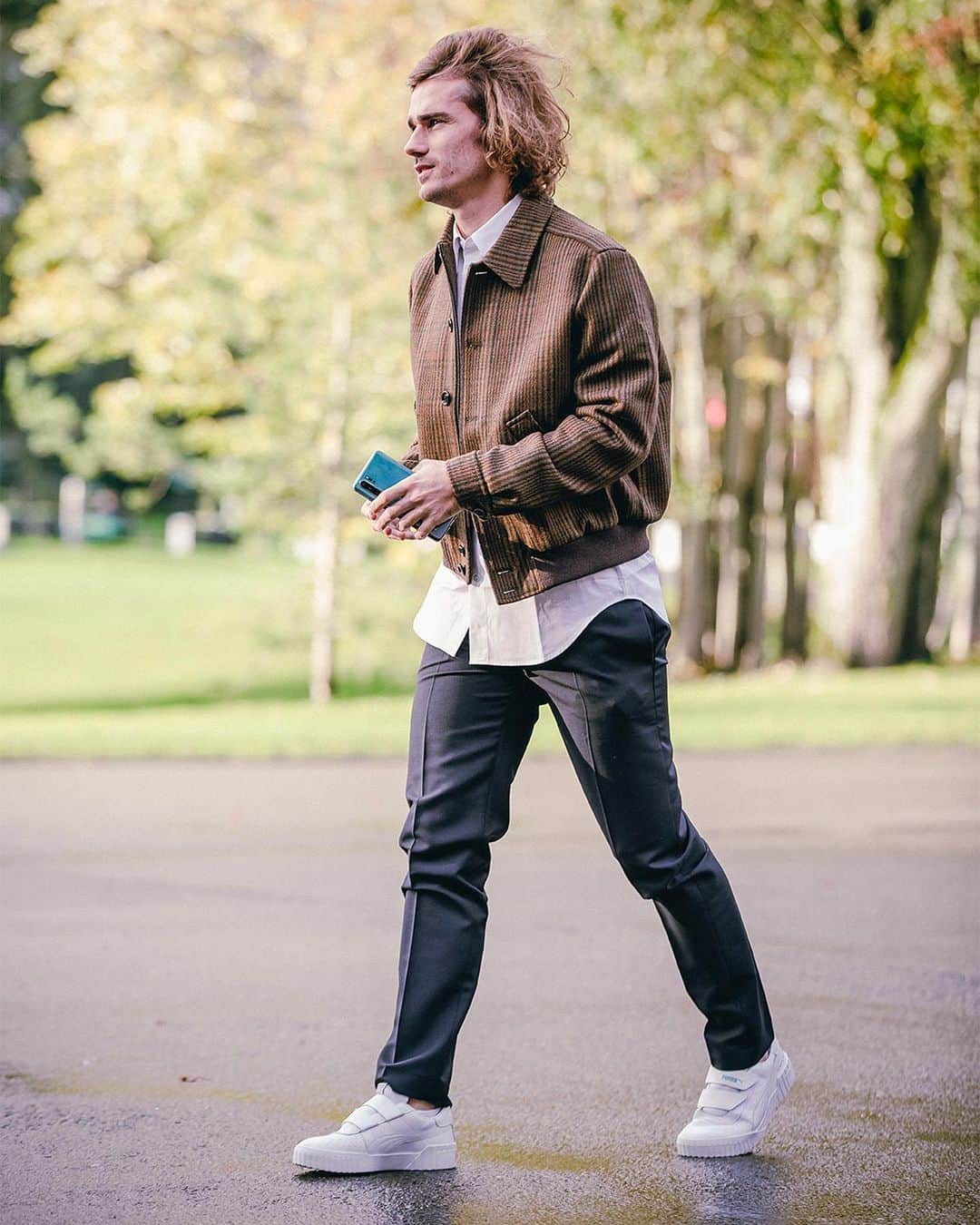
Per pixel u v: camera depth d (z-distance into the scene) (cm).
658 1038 758
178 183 2752
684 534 3478
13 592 4916
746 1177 571
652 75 2522
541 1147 605
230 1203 544
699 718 2244
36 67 2958
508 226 564
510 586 572
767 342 3559
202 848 1271
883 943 954
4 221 5000
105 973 880
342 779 1662
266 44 2836
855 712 2330
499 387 565
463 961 587
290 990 848
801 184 2662
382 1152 575
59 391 7150
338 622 2733
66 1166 582
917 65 2419
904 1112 646
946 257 3247
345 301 2623
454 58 570
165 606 4603
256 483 2708
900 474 3394
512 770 596
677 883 583
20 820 1391
